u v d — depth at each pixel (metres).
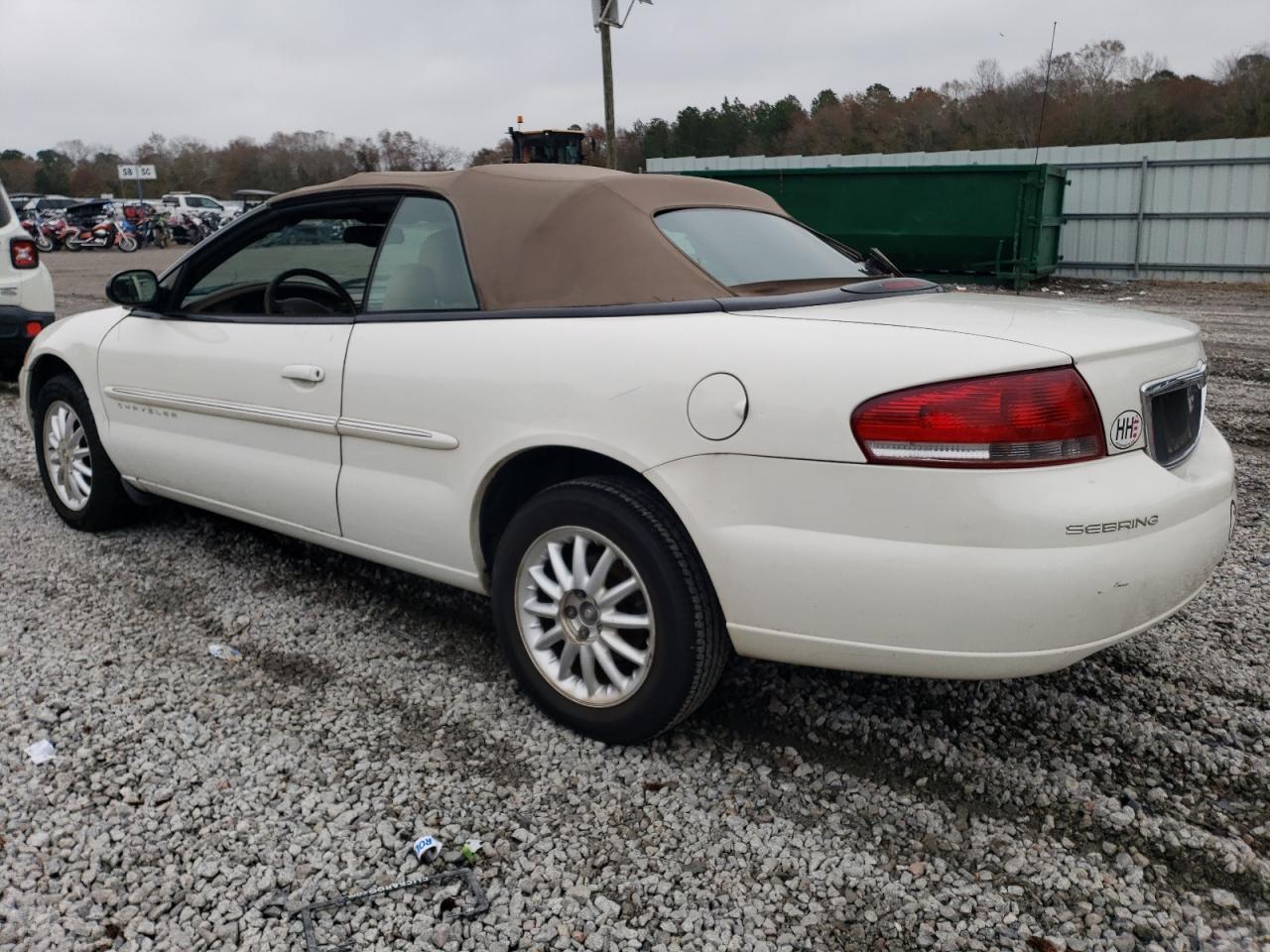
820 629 2.54
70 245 33.50
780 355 2.53
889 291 3.10
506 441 2.97
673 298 2.89
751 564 2.56
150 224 36.59
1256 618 3.78
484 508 3.16
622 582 2.84
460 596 4.12
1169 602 2.54
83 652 3.60
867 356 2.44
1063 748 2.93
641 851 2.50
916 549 2.38
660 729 2.84
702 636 2.71
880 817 2.63
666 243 3.06
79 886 2.36
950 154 20.83
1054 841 2.53
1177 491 2.52
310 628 3.81
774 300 2.86
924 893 2.35
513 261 3.13
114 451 4.55
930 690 3.25
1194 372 2.86
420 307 3.33
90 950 2.17
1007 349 2.40
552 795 2.73
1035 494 2.32
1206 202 18.56
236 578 4.32
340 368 3.46
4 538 4.85
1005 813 2.64
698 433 2.60
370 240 3.59
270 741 3.00
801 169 18.08
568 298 3.01
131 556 4.59
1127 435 2.49
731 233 3.31
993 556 2.33
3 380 9.62
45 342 4.89
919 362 2.39
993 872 2.42
